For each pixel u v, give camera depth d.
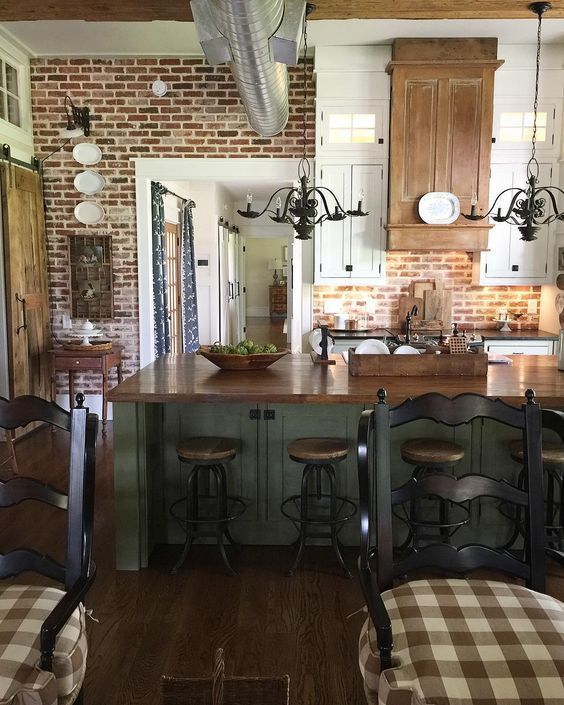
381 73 5.43
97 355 5.45
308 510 3.38
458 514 3.31
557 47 5.39
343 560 3.21
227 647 2.48
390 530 1.77
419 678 1.41
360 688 2.24
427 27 5.00
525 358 4.27
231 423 3.36
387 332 5.82
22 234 5.32
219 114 5.68
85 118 5.66
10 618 1.61
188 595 2.89
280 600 2.84
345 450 3.06
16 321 5.19
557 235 5.59
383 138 5.50
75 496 1.74
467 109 5.34
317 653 2.45
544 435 3.26
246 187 8.73
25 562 1.75
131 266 5.86
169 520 3.45
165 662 2.38
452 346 3.68
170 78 5.65
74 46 5.41
